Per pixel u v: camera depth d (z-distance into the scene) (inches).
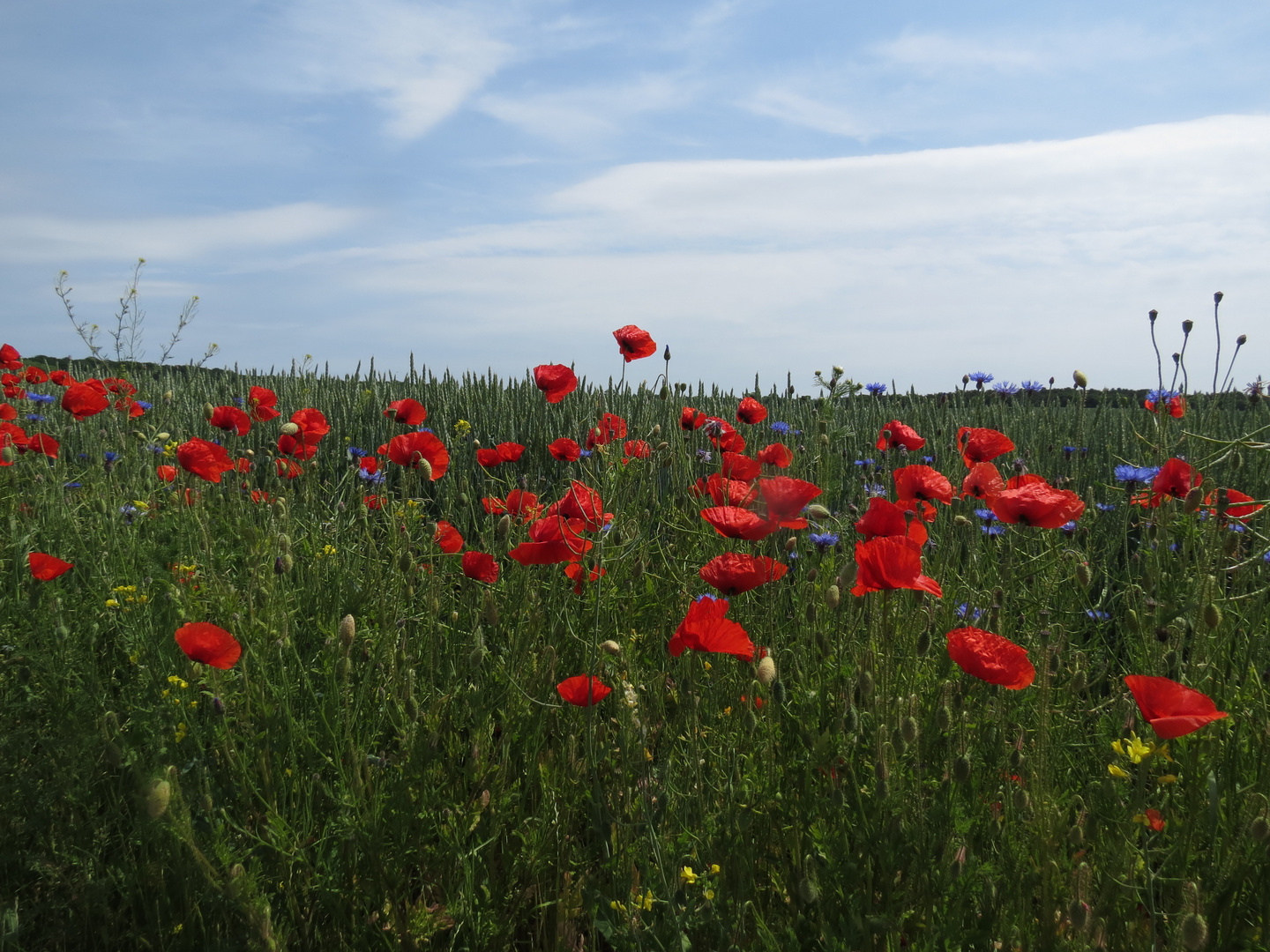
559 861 76.8
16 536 113.8
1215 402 187.9
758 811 74.2
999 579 111.8
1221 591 85.6
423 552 113.0
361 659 95.4
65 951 71.8
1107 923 63.9
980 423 225.8
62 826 76.3
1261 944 63.0
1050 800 64.3
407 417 152.6
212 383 354.3
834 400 127.0
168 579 90.7
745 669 89.7
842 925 62.2
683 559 120.8
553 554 92.0
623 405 225.1
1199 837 71.3
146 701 83.4
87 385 158.2
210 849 70.0
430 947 72.1
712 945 66.5
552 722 96.9
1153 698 61.7
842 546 130.8
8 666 89.4
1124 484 129.0
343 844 76.0
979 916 66.7
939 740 73.5
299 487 154.4
